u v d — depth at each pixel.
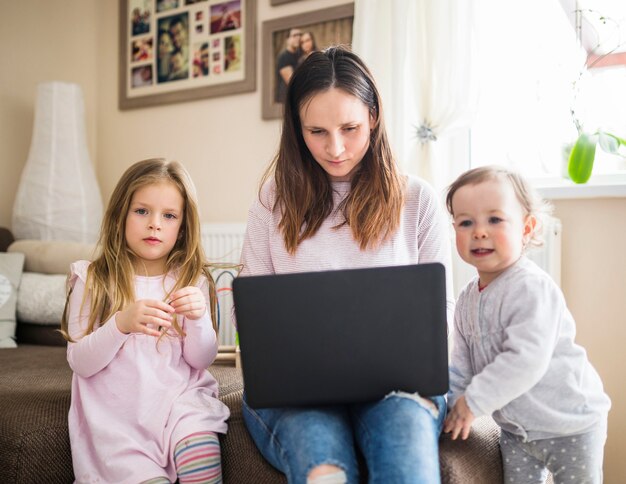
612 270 1.75
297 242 1.24
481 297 1.10
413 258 1.24
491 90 2.07
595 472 1.03
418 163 1.98
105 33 3.06
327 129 1.14
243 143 2.60
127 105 2.93
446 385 0.92
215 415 1.14
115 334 1.11
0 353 1.91
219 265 1.39
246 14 2.54
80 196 2.65
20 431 1.14
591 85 1.91
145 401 1.14
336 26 2.31
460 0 1.91
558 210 1.82
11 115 2.83
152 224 1.28
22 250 2.37
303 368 0.90
